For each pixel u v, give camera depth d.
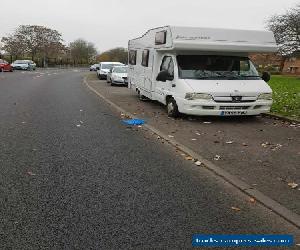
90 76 41.50
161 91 12.91
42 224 4.41
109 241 4.09
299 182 6.07
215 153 7.77
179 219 4.66
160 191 5.55
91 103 15.38
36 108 13.20
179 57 11.98
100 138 8.81
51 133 9.13
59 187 5.56
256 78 11.91
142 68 15.62
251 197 5.43
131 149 7.91
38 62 83.31
